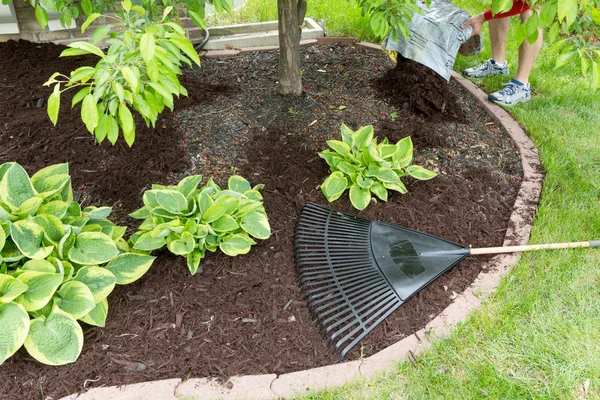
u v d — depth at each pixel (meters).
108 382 1.99
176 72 1.92
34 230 2.07
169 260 2.48
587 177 3.17
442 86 3.67
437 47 3.48
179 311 2.27
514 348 2.19
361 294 2.35
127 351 2.11
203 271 2.45
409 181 3.03
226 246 2.42
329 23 4.73
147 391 1.95
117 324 2.21
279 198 2.86
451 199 2.91
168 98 1.84
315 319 2.26
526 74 3.81
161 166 2.98
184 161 3.01
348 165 2.88
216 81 3.79
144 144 3.11
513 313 2.33
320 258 2.51
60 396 1.94
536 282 2.47
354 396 1.99
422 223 2.77
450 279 2.48
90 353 2.08
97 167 2.99
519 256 2.60
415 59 3.52
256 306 2.30
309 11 5.02
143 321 2.22
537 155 3.32
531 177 3.12
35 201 2.14
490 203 2.93
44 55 3.85
